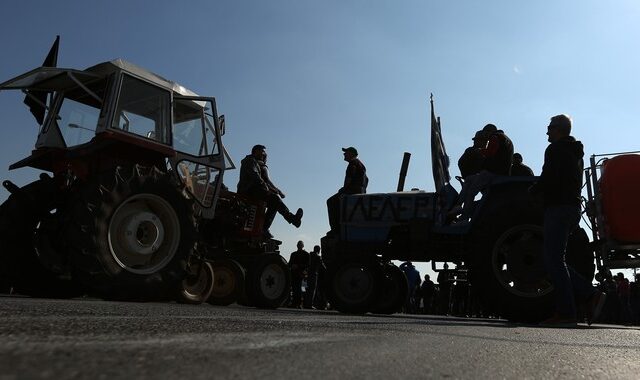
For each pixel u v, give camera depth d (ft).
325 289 19.56
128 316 6.19
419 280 37.88
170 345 3.34
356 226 19.42
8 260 16.21
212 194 19.15
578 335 8.46
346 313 19.22
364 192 20.93
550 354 4.90
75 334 3.62
